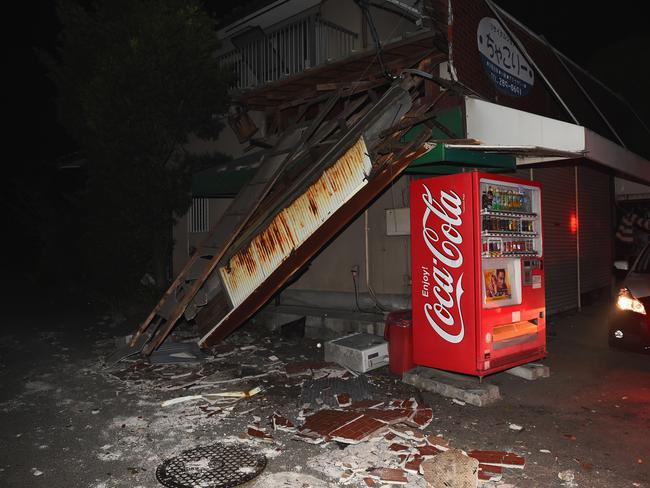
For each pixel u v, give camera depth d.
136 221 11.31
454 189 5.68
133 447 4.52
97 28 11.31
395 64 8.06
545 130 7.00
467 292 5.59
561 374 6.44
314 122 7.34
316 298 9.51
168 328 7.38
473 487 3.52
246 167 8.85
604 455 4.18
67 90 12.01
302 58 11.40
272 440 4.53
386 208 8.51
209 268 7.06
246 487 3.75
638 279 6.70
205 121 11.30
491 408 5.30
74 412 5.44
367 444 4.39
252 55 12.62
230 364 7.19
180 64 10.37
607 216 12.84
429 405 5.41
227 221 7.71
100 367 7.19
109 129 10.52
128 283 11.91
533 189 6.30
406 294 8.33
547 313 9.91
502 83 7.75
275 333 9.06
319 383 6.02
